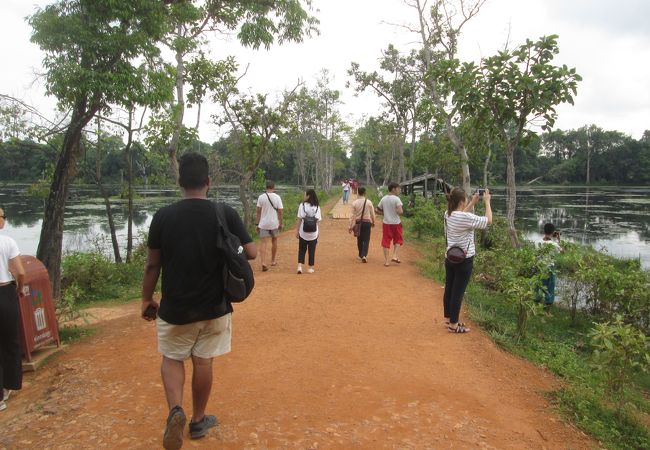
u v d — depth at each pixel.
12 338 4.09
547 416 3.95
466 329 5.81
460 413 3.80
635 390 5.57
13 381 4.09
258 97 16.34
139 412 3.62
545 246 7.92
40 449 3.12
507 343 5.64
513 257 8.76
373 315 6.45
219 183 18.95
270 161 19.31
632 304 7.71
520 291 6.02
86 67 7.38
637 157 85.44
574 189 76.12
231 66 15.11
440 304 7.09
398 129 29.59
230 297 3.00
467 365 4.80
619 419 4.18
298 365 4.66
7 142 9.63
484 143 15.23
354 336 5.57
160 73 8.11
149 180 14.88
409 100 26.55
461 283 5.65
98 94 7.39
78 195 44.03
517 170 84.56
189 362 4.62
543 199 49.97
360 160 84.00
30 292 4.81
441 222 17.33
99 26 7.30
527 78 8.25
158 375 4.34
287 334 5.62
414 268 9.88
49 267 7.75
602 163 87.69
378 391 4.12
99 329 6.00
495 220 16.95
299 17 13.43
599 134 90.25
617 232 24.52
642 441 3.95
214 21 13.66
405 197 28.09
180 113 12.99
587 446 3.57
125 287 9.59
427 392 4.14
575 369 5.25
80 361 4.77
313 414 3.68
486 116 9.42
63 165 7.81
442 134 22.31
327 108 36.88
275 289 7.89
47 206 7.81
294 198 32.44
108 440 3.22
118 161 41.12
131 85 7.49
